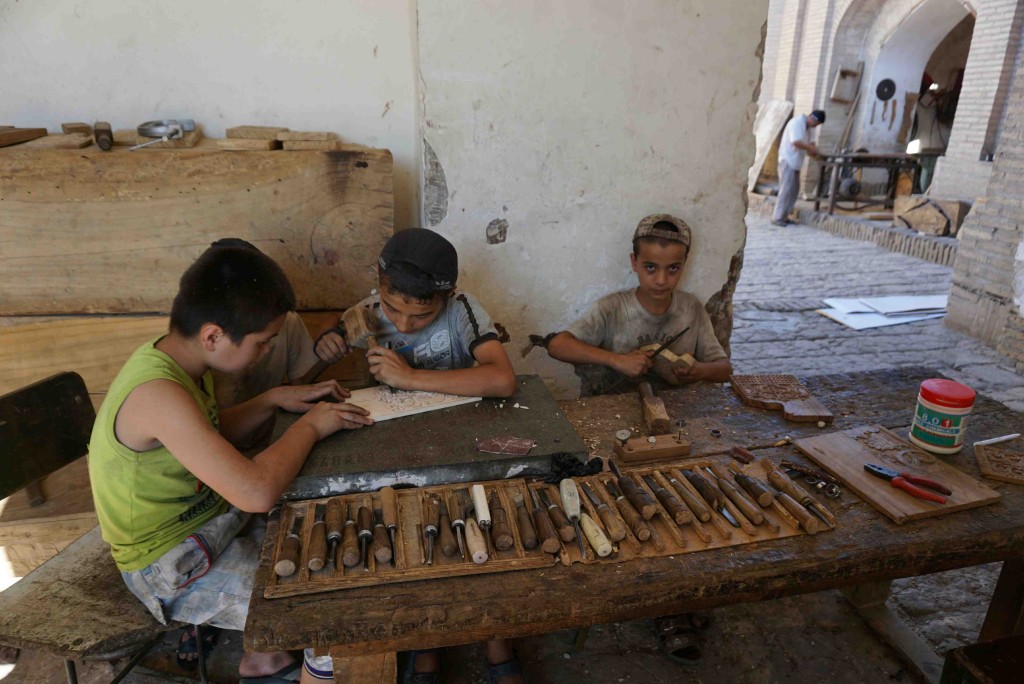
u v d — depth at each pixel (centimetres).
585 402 212
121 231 229
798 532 149
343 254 244
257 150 232
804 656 220
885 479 167
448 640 130
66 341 236
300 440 160
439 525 144
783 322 565
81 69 246
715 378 256
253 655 191
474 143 254
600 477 163
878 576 148
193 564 170
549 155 261
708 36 255
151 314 240
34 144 222
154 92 252
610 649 221
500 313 282
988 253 511
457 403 188
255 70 254
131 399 152
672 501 152
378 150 239
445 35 237
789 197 970
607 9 244
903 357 494
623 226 278
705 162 275
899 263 762
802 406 206
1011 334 492
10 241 225
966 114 820
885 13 982
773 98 1166
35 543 232
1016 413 209
